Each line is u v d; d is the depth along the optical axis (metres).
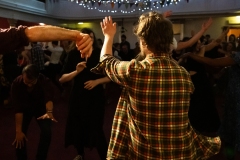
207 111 3.30
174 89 1.42
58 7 13.36
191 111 3.31
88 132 2.83
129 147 1.54
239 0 10.88
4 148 3.80
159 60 1.45
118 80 1.49
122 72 1.46
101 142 2.80
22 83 2.67
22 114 2.69
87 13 13.45
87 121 2.79
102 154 2.82
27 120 2.85
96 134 2.78
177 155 1.45
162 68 1.43
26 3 11.00
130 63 1.47
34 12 11.53
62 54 7.13
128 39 13.93
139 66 1.44
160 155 1.44
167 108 1.42
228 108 2.54
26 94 2.70
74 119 2.81
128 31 13.90
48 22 12.92
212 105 3.34
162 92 1.41
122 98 1.61
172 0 10.66
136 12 12.74
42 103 2.84
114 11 13.09
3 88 6.02
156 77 1.42
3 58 5.97
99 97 2.79
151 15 1.48
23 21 11.01
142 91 1.43
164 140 1.44
